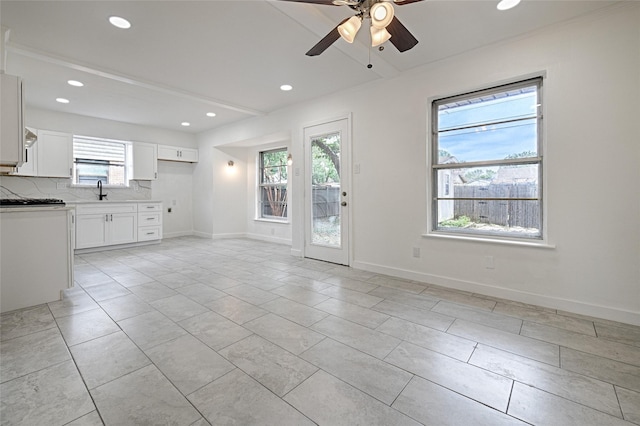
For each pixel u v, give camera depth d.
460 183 3.13
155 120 5.56
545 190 2.58
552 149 2.51
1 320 2.29
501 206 2.89
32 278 2.58
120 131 5.66
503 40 2.70
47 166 4.73
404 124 3.38
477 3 2.19
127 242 5.43
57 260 2.71
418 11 2.28
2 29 2.45
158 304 2.63
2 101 2.35
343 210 4.02
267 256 4.69
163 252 5.02
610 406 1.37
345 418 1.30
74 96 4.16
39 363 1.71
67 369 1.65
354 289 3.05
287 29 2.54
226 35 2.63
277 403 1.39
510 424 1.27
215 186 6.45
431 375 1.61
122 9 2.26
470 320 2.31
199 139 6.75
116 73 3.39
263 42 2.75
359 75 3.47
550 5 2.22
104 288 3.08
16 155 2.41
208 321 2.28
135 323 2.24
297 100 4.42
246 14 2.33
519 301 2.70
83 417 1.29
